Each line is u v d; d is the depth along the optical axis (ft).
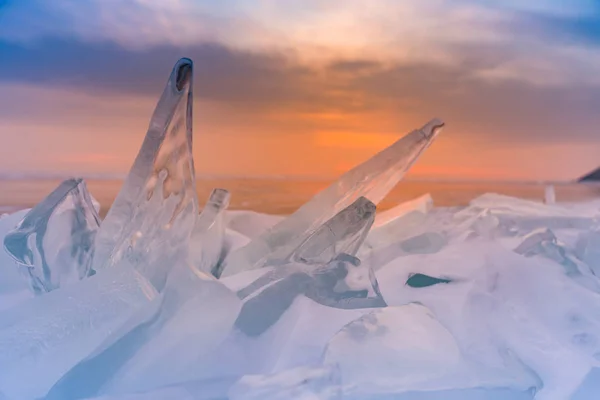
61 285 2.49
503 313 2.45
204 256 2.79
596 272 3.21
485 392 1.88
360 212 2.58
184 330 1.94
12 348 1.90
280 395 1.79
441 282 2.70
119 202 2.39
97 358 1.82
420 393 1.85
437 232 3.29
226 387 1.84
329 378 1.84
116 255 2.42
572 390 2.10
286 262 2.58
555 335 2.39
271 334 2.05
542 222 4.34
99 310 2.03
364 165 2.88
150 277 2.34
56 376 1.88
